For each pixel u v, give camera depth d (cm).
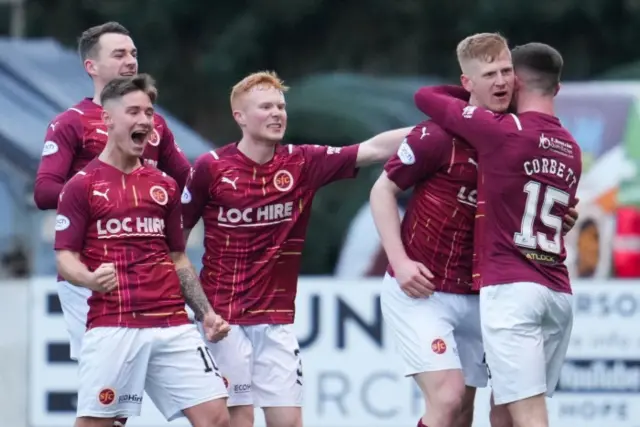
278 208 2492
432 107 2383
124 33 2581
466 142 2369
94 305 2350
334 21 9531
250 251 2492
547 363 2411
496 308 2308
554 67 2348
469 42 2378
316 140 5956
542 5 8944
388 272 2477
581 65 9206
